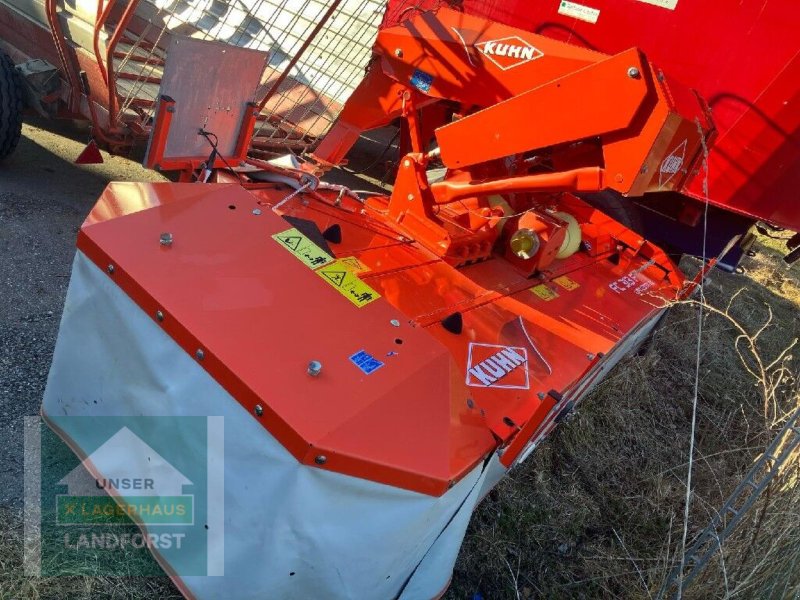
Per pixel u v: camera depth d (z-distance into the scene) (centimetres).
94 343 185
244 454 155
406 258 274
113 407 183
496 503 275
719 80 396
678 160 252
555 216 331
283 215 251
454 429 183
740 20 380
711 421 390
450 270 283
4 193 370
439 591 207
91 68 358
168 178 456
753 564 231
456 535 196
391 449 154
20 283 297
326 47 495
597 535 286
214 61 273
